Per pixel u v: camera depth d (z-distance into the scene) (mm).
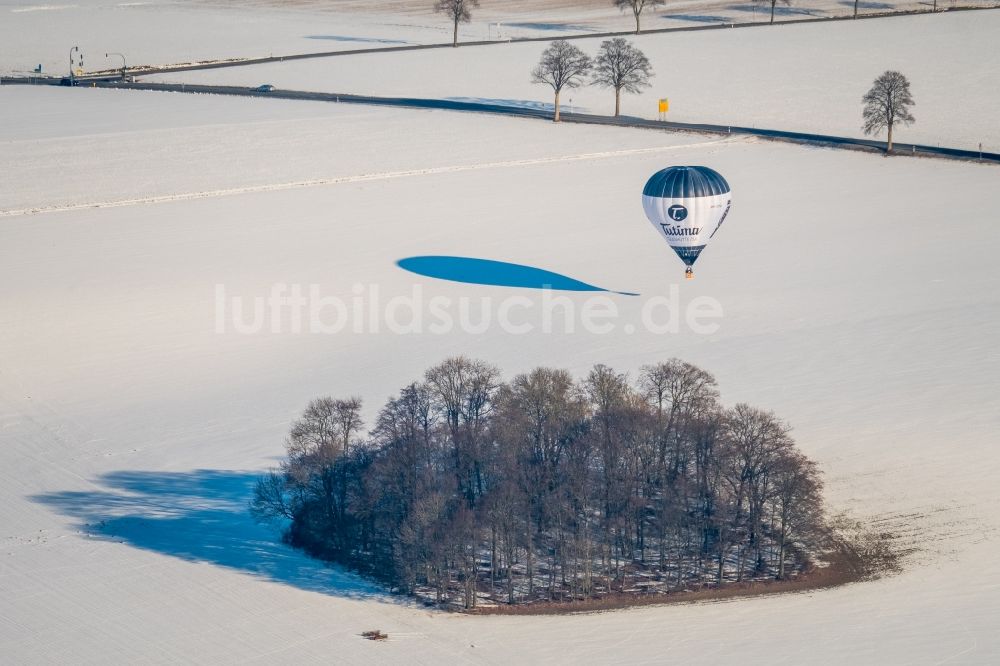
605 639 76375
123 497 96375
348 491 89062
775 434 89000
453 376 99812
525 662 74375
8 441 106312
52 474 100312
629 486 85375
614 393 94938
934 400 107438
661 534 83938
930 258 147875
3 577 85188
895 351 118812
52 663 75875
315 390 114375
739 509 85188
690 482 85625
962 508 90250
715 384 103375
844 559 84812
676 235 137875
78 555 87812
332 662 74875
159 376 119000
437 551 81000
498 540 84188
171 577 84750
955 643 75062
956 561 84000
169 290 141500
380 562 86188
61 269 149125
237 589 83125
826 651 74688
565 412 91062
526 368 117062
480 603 80875
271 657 75625
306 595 82312
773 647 75188
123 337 128375
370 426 104125
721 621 78000
